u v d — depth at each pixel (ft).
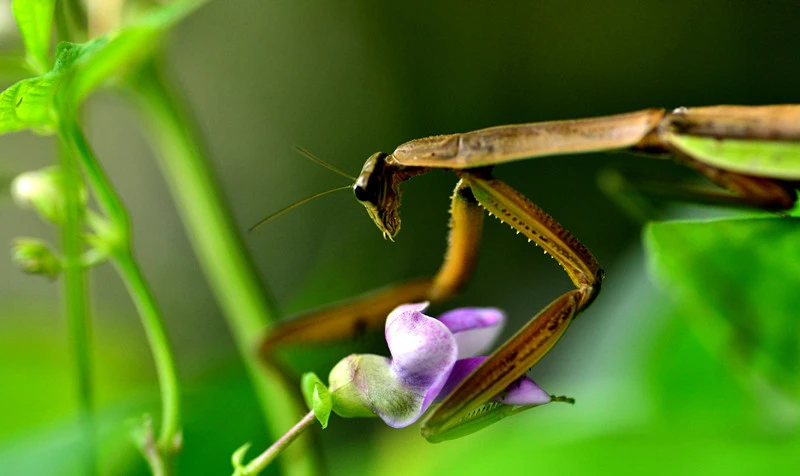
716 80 1.11
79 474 0.76
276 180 1.23
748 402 0.74
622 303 0.81
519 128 0.71
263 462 0.67
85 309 0.72
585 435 0.76
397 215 0.73
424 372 0.67
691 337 0.77
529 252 1.13
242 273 0.85
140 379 0.92
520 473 0.75
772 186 0.70
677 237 0.72
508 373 0.69
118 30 0.73
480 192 0.72
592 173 1.12
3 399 0.85
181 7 0.73
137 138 1.22
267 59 1.23
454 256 0.75
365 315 0.77
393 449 0.84
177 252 1.22
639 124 0.71
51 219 0.72
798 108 0.70
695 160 0.71
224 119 1.24
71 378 0.86
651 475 0.73
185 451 0.79
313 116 1.22
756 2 1.08
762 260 0.71
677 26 1.11
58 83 0.69
